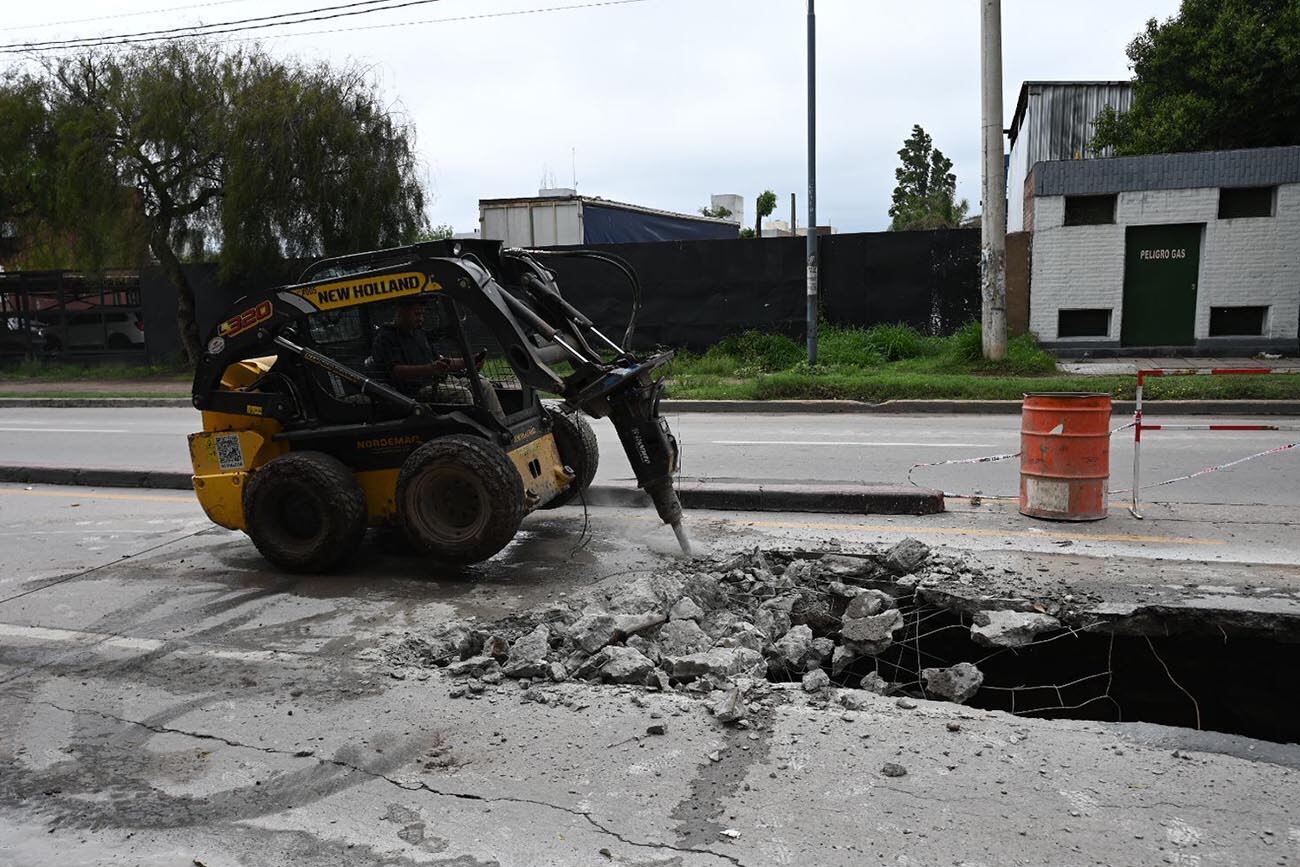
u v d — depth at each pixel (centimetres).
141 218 2123
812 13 1623
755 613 524
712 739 358
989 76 1502
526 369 539
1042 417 670
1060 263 1725
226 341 605
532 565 593
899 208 6662
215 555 639
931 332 1859
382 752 356
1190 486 789
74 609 533
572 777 334
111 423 1530
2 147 2091
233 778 342
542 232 2567
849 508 724
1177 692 500
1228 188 1630
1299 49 1864
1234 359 1611
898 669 511
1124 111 2469
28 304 2411
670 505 592
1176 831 294
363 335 605
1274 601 480
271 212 2091
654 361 574
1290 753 343
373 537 671
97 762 357
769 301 1916
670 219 2912
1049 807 308
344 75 2134
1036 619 477
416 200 2212
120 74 2092
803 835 296
